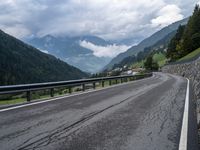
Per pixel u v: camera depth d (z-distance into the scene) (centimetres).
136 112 1122
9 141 680
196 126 864
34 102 1449
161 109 1200
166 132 783
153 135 750
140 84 3020
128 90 2209
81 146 642
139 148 631
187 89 2241
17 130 798
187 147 644
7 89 1373
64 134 754
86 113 1095
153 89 2280
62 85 1947
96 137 724
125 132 782
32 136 730
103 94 1889
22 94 2177
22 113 1094
